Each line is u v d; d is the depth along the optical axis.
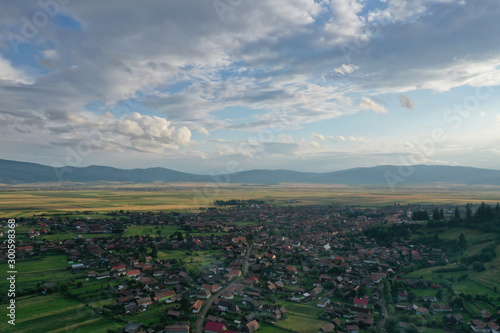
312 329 96.25
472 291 118.56
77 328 89.94
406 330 94.69
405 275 147.38
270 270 153.88
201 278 137.88
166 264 155.62
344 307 113.94
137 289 120.31
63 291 115.25
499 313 101.38
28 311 99.62
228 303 110.81
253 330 93.88
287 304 116.69
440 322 101.00
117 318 97.56
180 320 98.94
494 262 141.62
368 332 94.00
